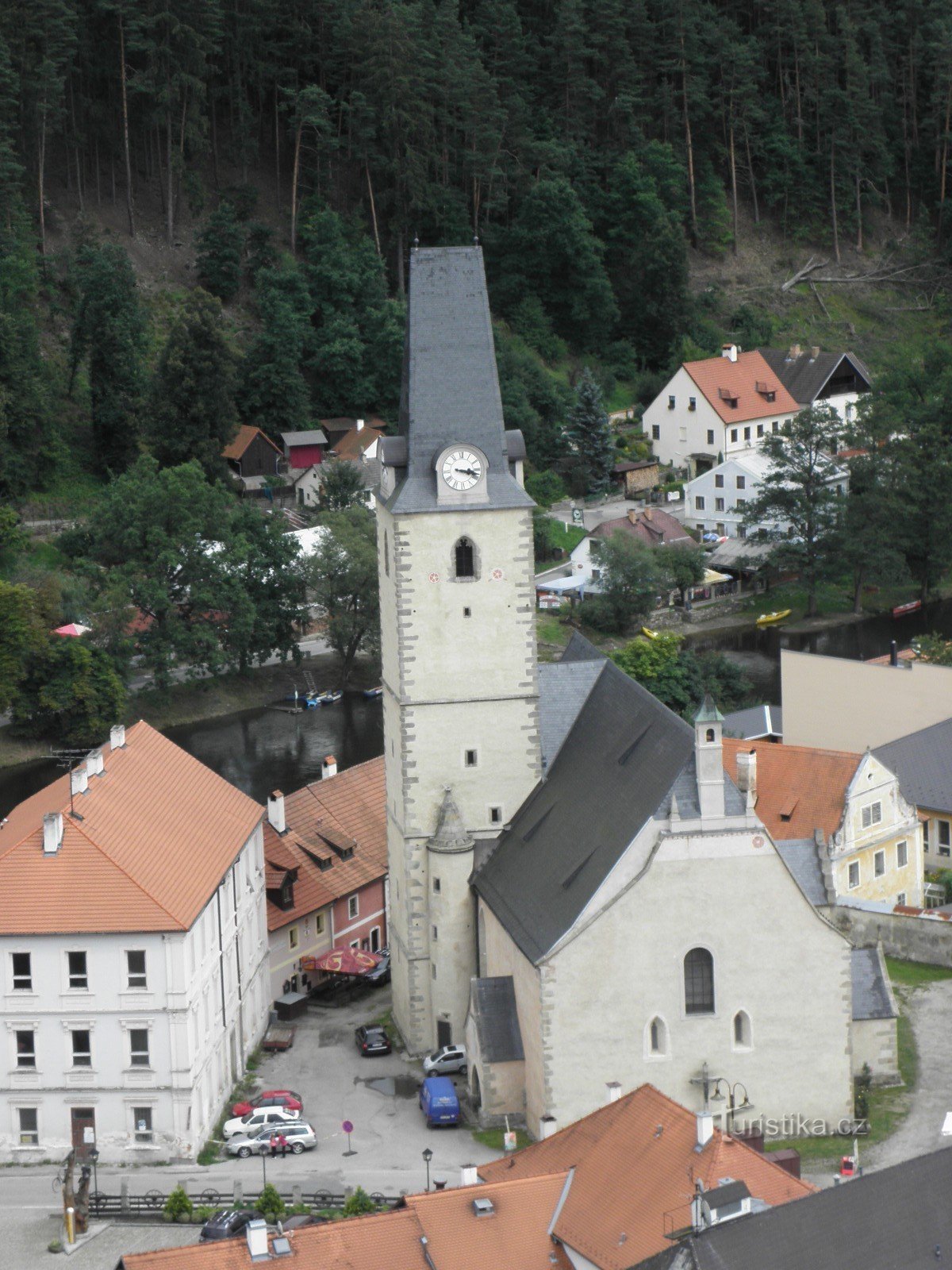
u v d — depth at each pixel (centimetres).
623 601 19788
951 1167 6556
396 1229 6962
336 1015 11169
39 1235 8406
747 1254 6203
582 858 9238
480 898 10056
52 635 16975
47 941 9106
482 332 9881
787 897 9006
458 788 10225
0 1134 9306
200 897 9431
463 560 9988
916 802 12912
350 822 12306
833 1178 8631
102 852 9281
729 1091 9106
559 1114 9025
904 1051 10006
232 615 17738
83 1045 9206
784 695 14325
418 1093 9938
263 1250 6731
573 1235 7019
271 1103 9662
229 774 16188
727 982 9038
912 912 11150
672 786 8906
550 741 10400
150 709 17575
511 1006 9512
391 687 10375
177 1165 9188
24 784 15900
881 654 19438
